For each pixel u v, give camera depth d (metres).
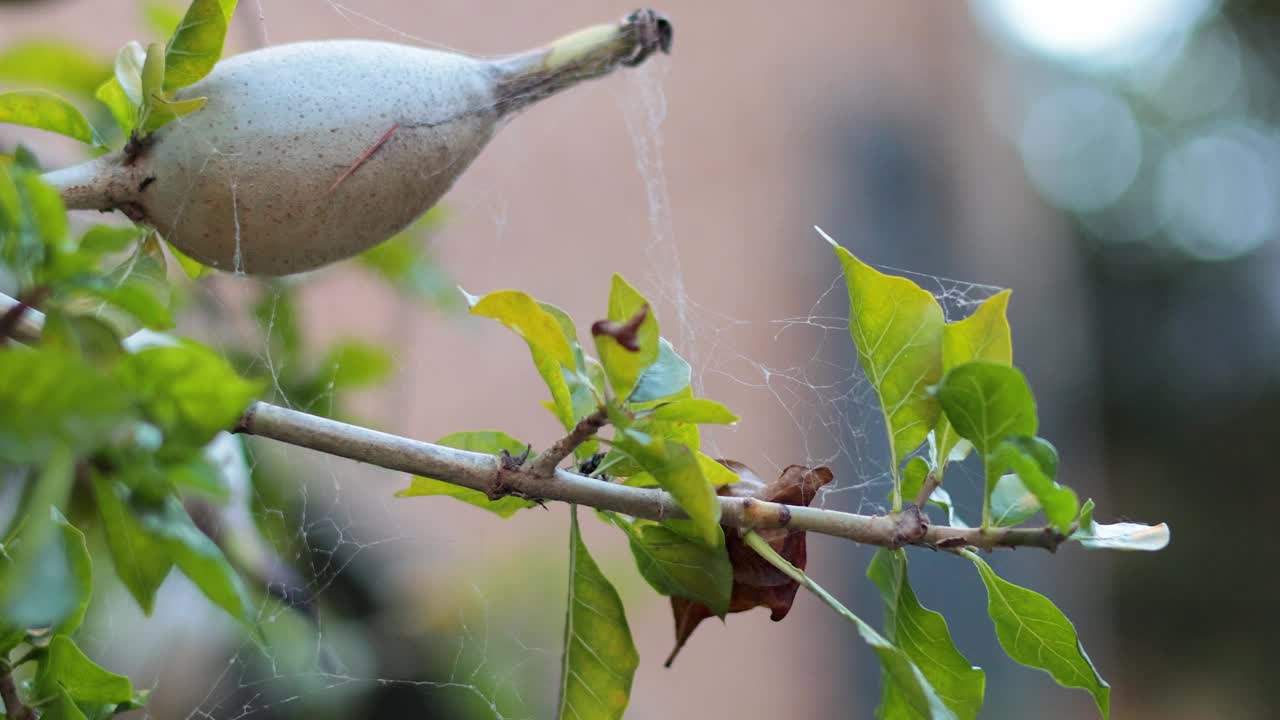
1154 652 5.00
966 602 2.02
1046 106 5.68
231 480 0.83
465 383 1.79
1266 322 5.24
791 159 2.21
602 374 0.74
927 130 2.39
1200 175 5.55
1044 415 2.74
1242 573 4.98
